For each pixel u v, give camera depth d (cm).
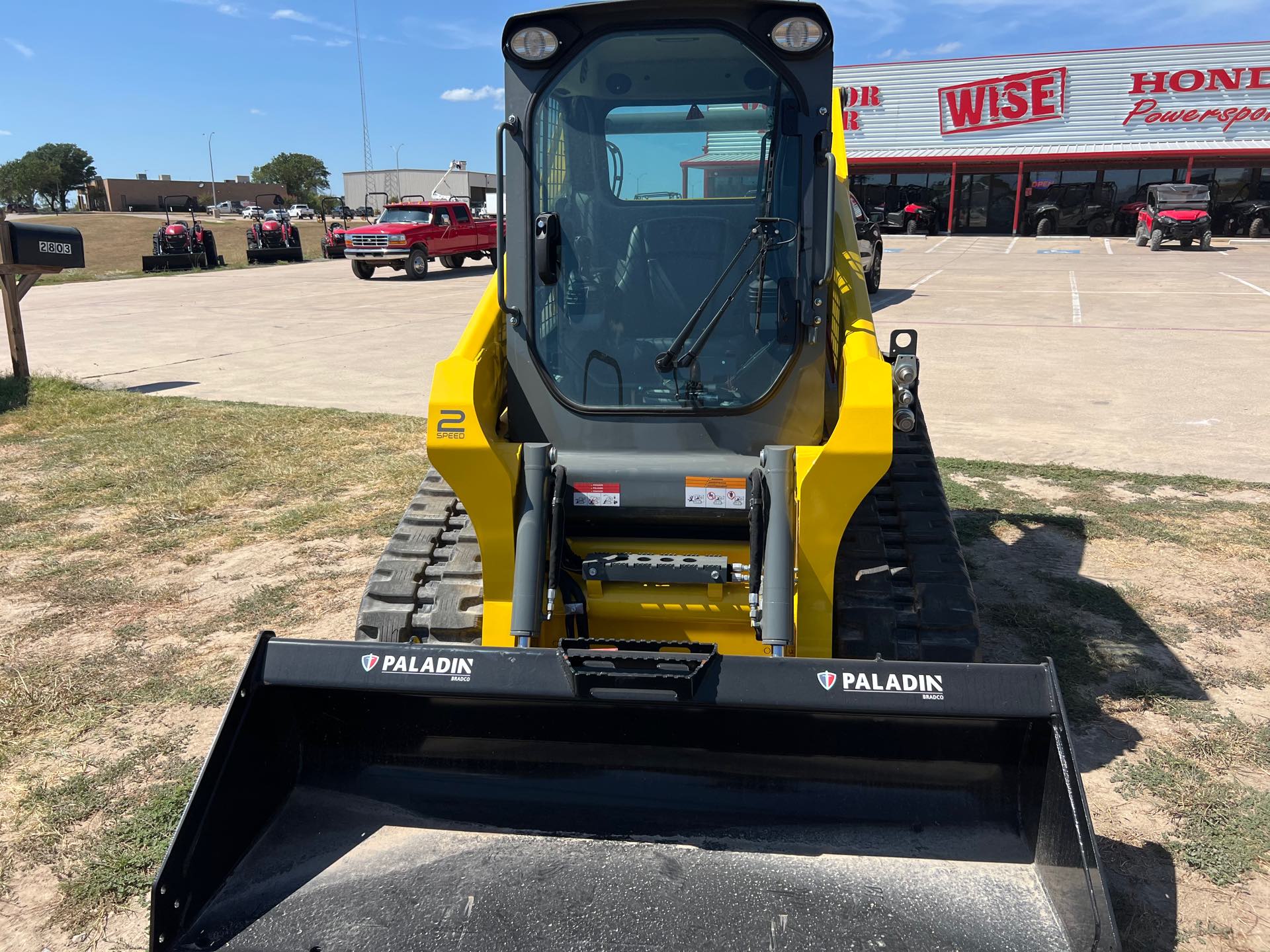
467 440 324
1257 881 319
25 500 729
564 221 350
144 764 391
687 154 340
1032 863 270
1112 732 407
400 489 751
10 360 1365
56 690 448
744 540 348
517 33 331
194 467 812
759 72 331
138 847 341
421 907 267
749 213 342
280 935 259
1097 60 3741
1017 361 1257
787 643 307
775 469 324
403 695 295
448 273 2916
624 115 341
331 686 282
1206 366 1208
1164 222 3103
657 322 350
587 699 276
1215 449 838
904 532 378
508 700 292
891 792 286
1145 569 579
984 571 577
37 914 312
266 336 1596
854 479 314
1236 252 3081
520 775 301
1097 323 1588
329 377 1223
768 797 291
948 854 275
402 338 1560
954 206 4019
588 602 341
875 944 253
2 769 389
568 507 345
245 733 279
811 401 348
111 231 6400
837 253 389
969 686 265
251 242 3416
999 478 758
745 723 287
